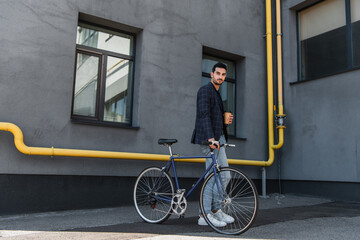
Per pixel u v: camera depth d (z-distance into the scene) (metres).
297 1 5.87
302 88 5.68
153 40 4.73
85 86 4.32
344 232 2.71
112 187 4.18
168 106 4.76
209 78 5.62
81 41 4.33
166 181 3.11
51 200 3.75
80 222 3.16
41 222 3.15
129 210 3.92
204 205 2.79
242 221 2.62
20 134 3.45
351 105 4.93
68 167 3.88
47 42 3.89
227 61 5.91
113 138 4.23
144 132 4.49
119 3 4.46
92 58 4.41
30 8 3.81
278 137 5.83
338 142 5.05
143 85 4.56
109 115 4.47
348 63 5.18
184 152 4.83
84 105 4.29
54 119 3.84
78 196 3.92
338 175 5.00
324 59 5.57
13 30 3.69
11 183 3.54
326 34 5.58
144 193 3.27
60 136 3.86
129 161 4.34
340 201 4.85
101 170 4.11
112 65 4.58
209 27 5.39
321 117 5.34
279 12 5.96
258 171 5.67
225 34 5.58
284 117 5.67
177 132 4.80
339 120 5.07
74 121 3.95
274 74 6.00
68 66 4.01
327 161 5.18
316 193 5.32
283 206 4.30
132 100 4.68
